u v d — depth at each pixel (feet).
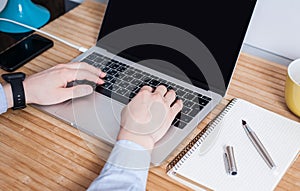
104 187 2.46
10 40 3.85
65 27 3.95
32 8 4.06
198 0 3.38
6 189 2.59
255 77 3.47
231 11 3.26
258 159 2.77
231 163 2.70
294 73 3.19
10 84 3.06
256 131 2.95
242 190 2.58
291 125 3.01
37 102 3.08
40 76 3.15
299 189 2.64
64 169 2.73
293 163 2.79
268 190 2.59
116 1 3.66
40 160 2.77
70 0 4.54
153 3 3.54
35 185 2.62
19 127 2.97
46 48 3.67
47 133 2.94
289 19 3.54
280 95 3.31
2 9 4.49
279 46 3.71
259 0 3.59
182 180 2.65
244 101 3.20
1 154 2.79
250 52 3.87
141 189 2.49
